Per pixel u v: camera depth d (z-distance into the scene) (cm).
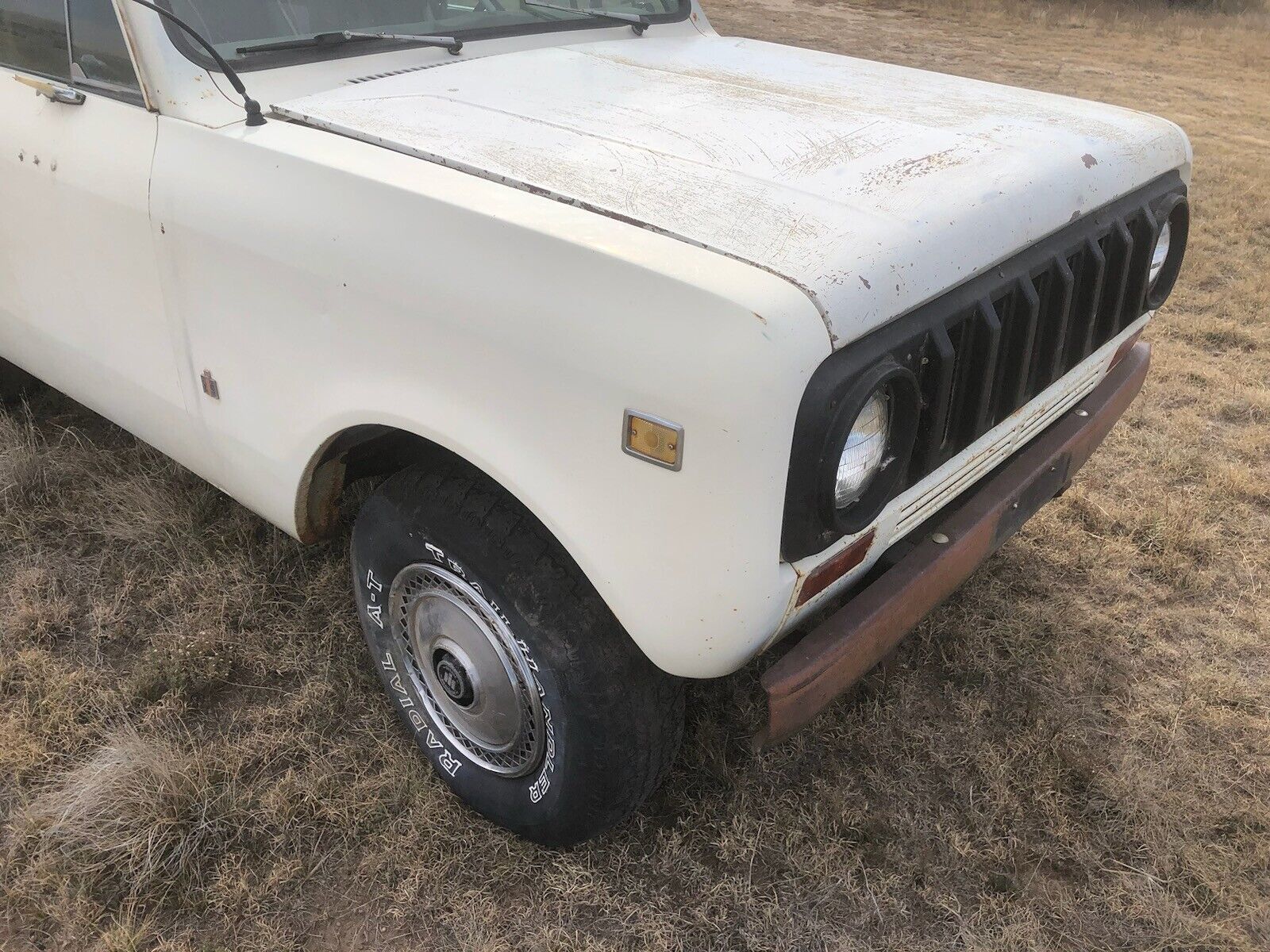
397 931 200
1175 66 1451
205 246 209
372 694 255
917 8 1930
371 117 206
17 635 267
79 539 306
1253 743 251
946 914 206
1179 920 204
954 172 187
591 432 157
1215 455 385
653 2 321
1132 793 232
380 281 179
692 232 158
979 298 176
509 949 196
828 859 216
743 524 148
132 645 268
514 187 175
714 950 198
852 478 161
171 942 195
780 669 173
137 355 246
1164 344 488
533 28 281
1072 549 322
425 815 221
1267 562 322
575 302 155
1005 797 230
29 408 364
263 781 229
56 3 237
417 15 261
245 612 276
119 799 216
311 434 206
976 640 280
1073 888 213
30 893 201
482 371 169
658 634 163
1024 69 1345
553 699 187
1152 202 228
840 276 150
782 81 254
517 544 185
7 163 257
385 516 205
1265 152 914
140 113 223
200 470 253
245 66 222
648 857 216
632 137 200
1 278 282
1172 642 287
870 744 246
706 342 143
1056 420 238
